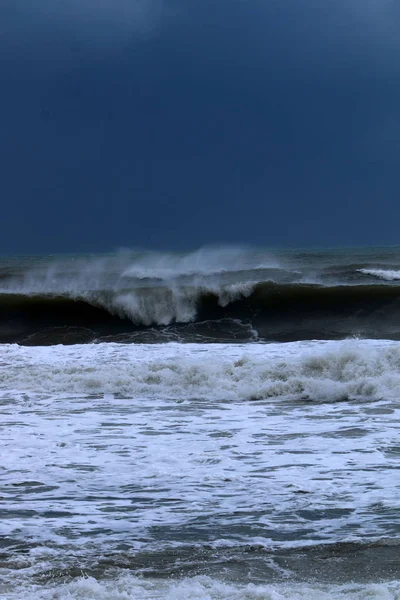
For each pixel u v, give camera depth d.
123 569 12.81
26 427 25.27
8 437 23.75
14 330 51.69
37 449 22.16
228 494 17.27
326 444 21.92
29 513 16.12
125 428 24.97
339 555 13.16
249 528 14.84
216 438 23.22
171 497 17.14
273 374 31.73
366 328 50.34
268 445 22.08
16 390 32.28
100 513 16.06
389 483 17.66
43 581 12.30
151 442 22.84
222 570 12.64
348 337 48.22
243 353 37.34
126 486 18.14
